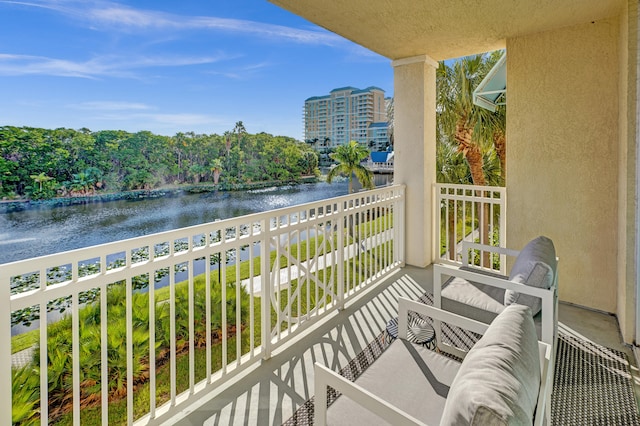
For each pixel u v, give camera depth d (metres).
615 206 3.16
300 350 2.63
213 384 2.14
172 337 1.95
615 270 3.20
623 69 2.81
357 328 2.95
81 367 2.29
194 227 2.00
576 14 3.03
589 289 3.34
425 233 4.49
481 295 2.43
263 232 2.45
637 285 2.62
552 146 3.44
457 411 0.90
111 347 2.36
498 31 3.43
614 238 3.19
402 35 3.58
